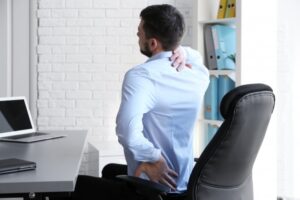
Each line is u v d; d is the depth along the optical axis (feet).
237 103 5.89
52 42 14.11
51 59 14.11
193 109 7.23
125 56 14.34
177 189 7.14
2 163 5.82
